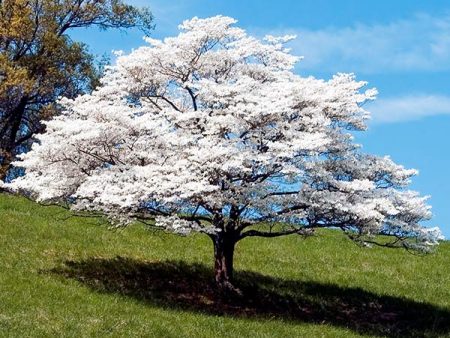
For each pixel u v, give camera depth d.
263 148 21.69
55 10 41.59
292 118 22.56
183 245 29.20
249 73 23.48
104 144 21.53
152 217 21.64
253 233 22.86
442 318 24.89
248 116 20.50
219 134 21.39
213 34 22.45
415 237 22.42
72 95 43.62
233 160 19.67
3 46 41.56
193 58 22.88
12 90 40.41
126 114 21.28
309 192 20.95
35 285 21.16
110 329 18.09
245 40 23.00
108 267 24.81
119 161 22.14
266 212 20.69
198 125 22.19
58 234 27.62
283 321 21.67
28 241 26.09
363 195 21.97
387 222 21.70
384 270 29.47
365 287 27.22
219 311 22.25
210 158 19.84
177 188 19.88
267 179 21.78
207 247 29.31
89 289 21.73
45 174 22.84
